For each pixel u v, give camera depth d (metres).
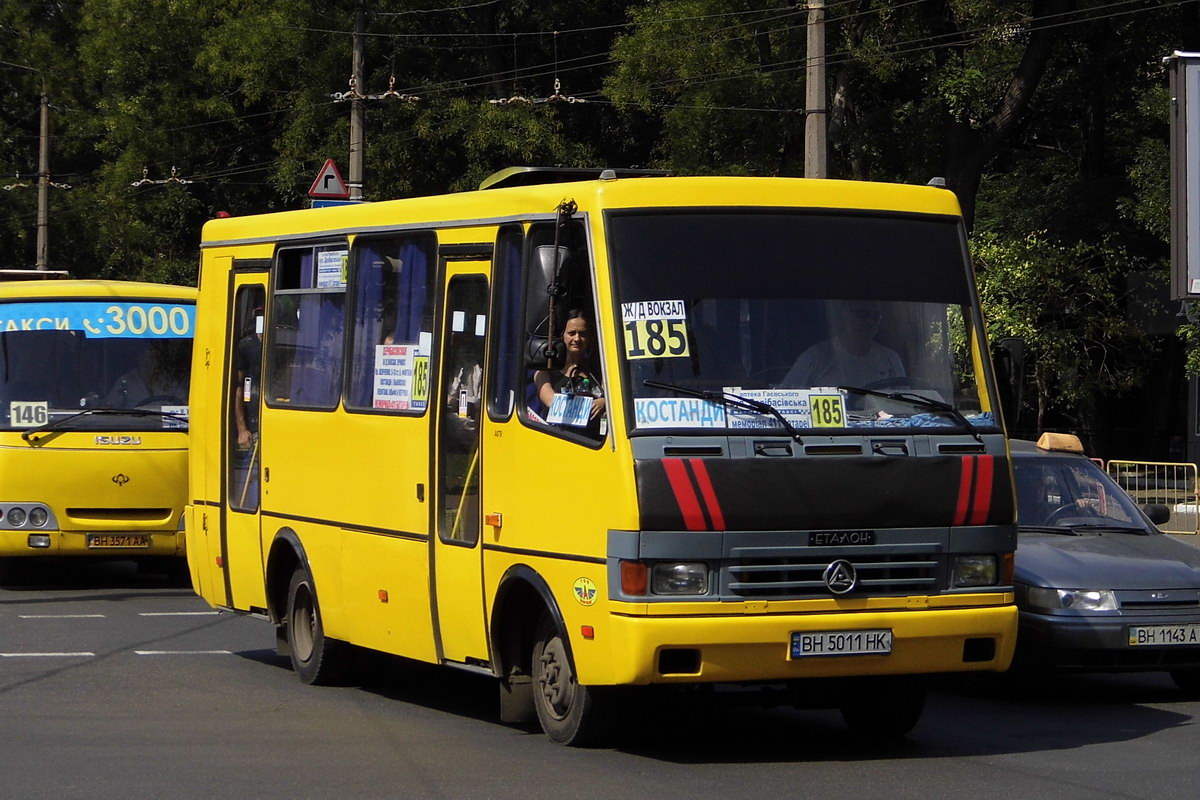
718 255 9.52
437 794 8.62
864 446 9.36
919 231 10.05
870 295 9.75
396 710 11.57
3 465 19.23
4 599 18.77
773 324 9.48
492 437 10.17
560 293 9.36
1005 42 34.12
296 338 12.91
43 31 61.34
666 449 8.98
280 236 13.25
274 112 48.88
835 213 9.88
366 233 11.96
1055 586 11.98
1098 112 40.16
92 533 19.48
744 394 9.26
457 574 10.52
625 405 9.07
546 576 9.59
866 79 36.38
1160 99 31.84
